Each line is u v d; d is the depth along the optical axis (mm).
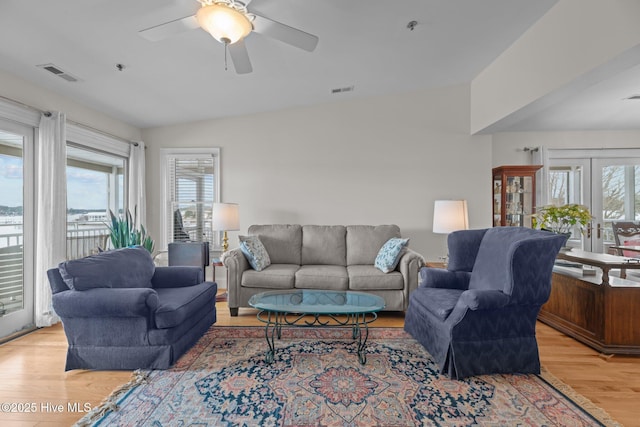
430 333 2350
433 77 4023
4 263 2775
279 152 4512
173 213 4578
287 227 3951
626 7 2035
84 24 2229
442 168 4418
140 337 2166
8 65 2619
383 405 1788
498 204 4602
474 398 1855
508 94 3410
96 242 4027
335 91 4062
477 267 2584
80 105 3490
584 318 2627
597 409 1752
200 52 2748
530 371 2115
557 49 2662
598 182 5035
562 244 2111
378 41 2965
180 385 1982
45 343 2611
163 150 4539
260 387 1966
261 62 3113
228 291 3309
